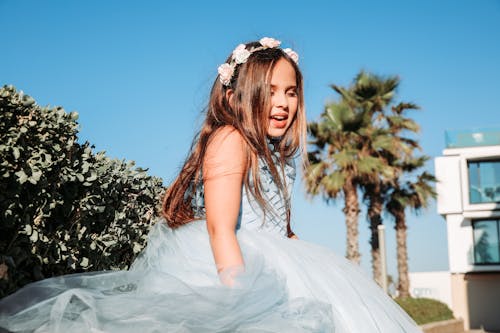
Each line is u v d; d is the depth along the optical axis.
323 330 1.97
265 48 2.41
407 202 23.95
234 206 2.13
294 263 2.20
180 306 1.92
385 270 17.64
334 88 22.66
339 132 21.70
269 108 2.32
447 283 33.16
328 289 2.19
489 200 27.97
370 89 22.42
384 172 21.73
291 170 2.51
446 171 28.98
